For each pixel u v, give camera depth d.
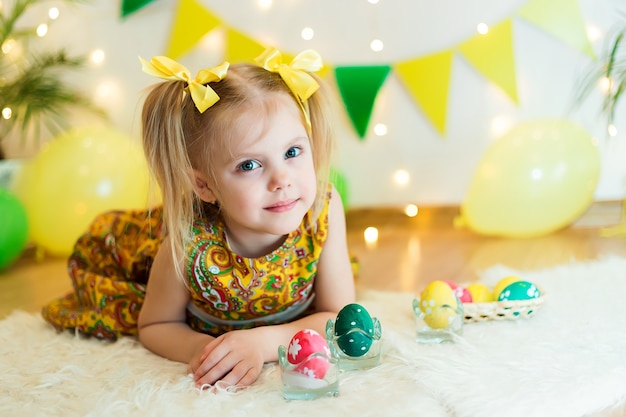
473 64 2.68
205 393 1.23
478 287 1.62
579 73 2.63
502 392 1.18
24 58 2.87
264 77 1.32
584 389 1.19
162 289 1.47
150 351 1.50
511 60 2.64
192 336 1.44
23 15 2.87
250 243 1.42
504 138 2.51
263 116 1.27
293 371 1.20
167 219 1.39
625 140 2.64
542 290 1.66
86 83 2.87
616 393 1.20
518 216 2.46
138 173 2.56
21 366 1.45
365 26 2.71
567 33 2.61
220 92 1.30
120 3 2.80
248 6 2.75
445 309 1.42
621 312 1.58
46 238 2.54
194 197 1.42
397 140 2.79
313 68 1.40
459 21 2.66
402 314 1.65
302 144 1.31
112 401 1.23
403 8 2.68
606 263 1.96
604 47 2.60
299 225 1.43
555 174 2.42
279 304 1.49
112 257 1.75
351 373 1.31
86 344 1.58
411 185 2.81
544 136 2.46
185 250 1.40
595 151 2.48
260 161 1.28
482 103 2.71
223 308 1.47
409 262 2.29
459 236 2.62
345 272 1.51
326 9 2.72
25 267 2.52
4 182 2.60
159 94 1.34
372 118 2.78
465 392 1.18
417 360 1.33
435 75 2.69
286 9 2.74
